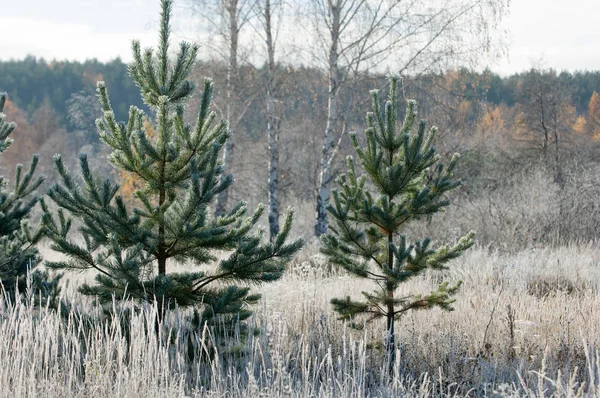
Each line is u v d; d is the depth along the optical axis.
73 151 65.06
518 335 6.11
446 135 13.51
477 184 17.53
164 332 4.76
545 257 11.20
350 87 13.07
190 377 4.80
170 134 4.88
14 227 6.65
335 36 12.62
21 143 58.47
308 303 6.74
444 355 5.61
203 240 4.91
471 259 11.08
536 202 14.53
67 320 4.96
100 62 102.94
